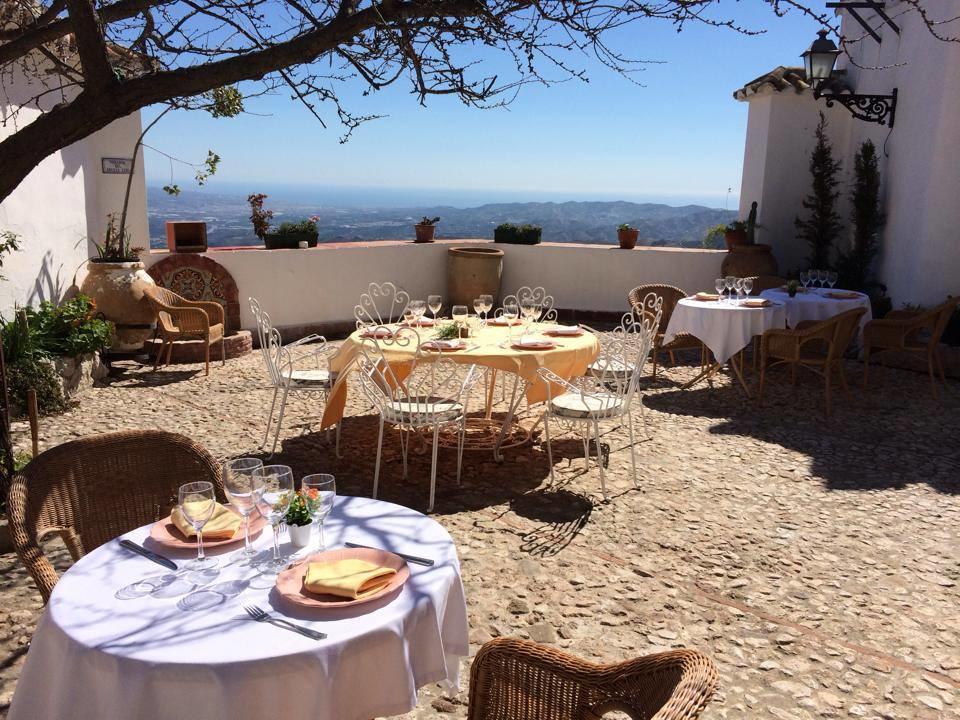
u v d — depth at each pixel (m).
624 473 5.41
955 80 8.62
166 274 9.37
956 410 7.16
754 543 4.30
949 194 8.88
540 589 3.72
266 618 1.91
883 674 3.10
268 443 5.93
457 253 11.13
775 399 7.55
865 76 10.59
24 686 1.94
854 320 6.96
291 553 2.26
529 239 11.98
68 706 1.79
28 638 3.18
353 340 5.46
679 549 4.20
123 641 1.81
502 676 2.09
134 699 1.71
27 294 7.30
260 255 9.98
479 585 3.75
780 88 10.87
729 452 5.93
